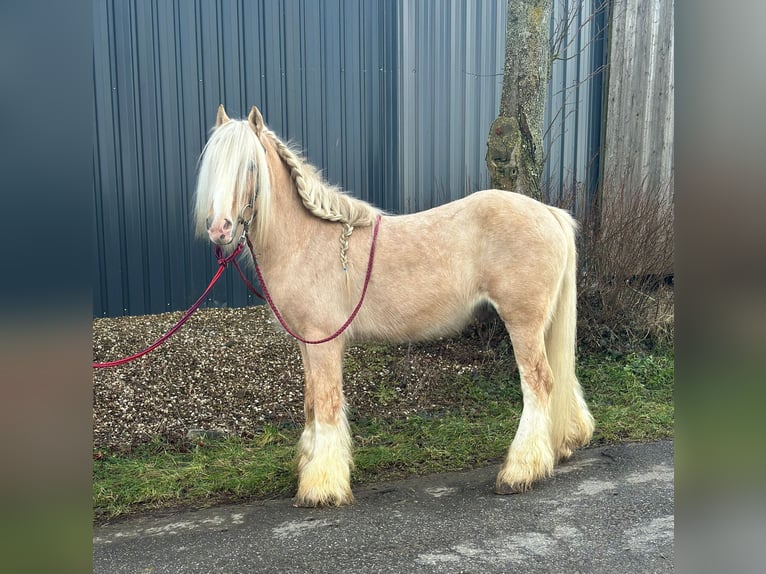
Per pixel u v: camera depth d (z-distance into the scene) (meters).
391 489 3.14
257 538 2.63
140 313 5.14
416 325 3.13
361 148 5.46
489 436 3.81
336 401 3.04
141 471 3.35
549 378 3.13
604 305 4.89
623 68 5.80
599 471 3.26
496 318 4.79
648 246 4.89
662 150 6.01
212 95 5.09
